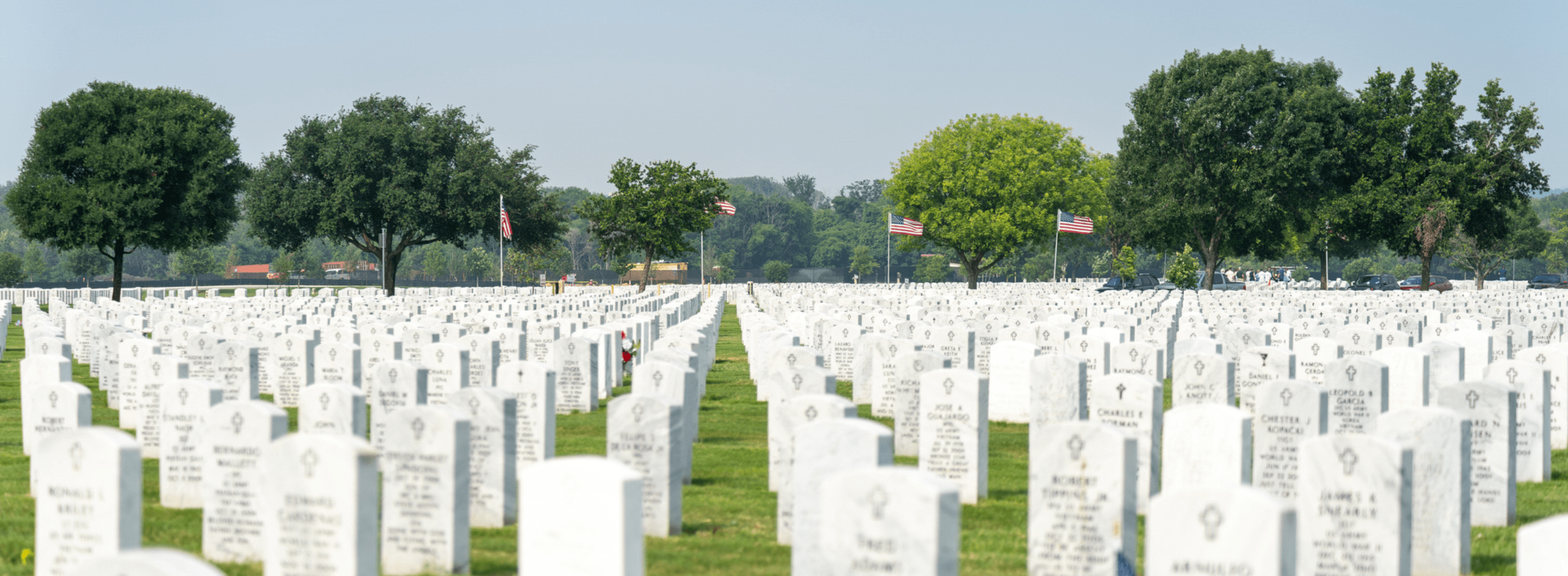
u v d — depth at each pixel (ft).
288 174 209.56
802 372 39.70
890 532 19.80
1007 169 230.89
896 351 50.08
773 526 31.76
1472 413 32.40
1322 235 203.21
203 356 50.55
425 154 208.74
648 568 26.91
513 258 350.02
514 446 30.78
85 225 157.07
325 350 51.39
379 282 359.66
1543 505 34.68
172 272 455.22
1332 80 203.10
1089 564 24.17
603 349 56.90
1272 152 188.03
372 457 22.63
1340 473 24.20
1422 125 188.65
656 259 204.03
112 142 161.38
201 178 165.48
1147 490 33.60
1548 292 159.43
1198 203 191.83
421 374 39.81
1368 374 38.45
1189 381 41.78
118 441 22.76
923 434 34.60
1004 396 50.39
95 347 67.26
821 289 205.77
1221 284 223.71
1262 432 32.68
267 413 26.22
